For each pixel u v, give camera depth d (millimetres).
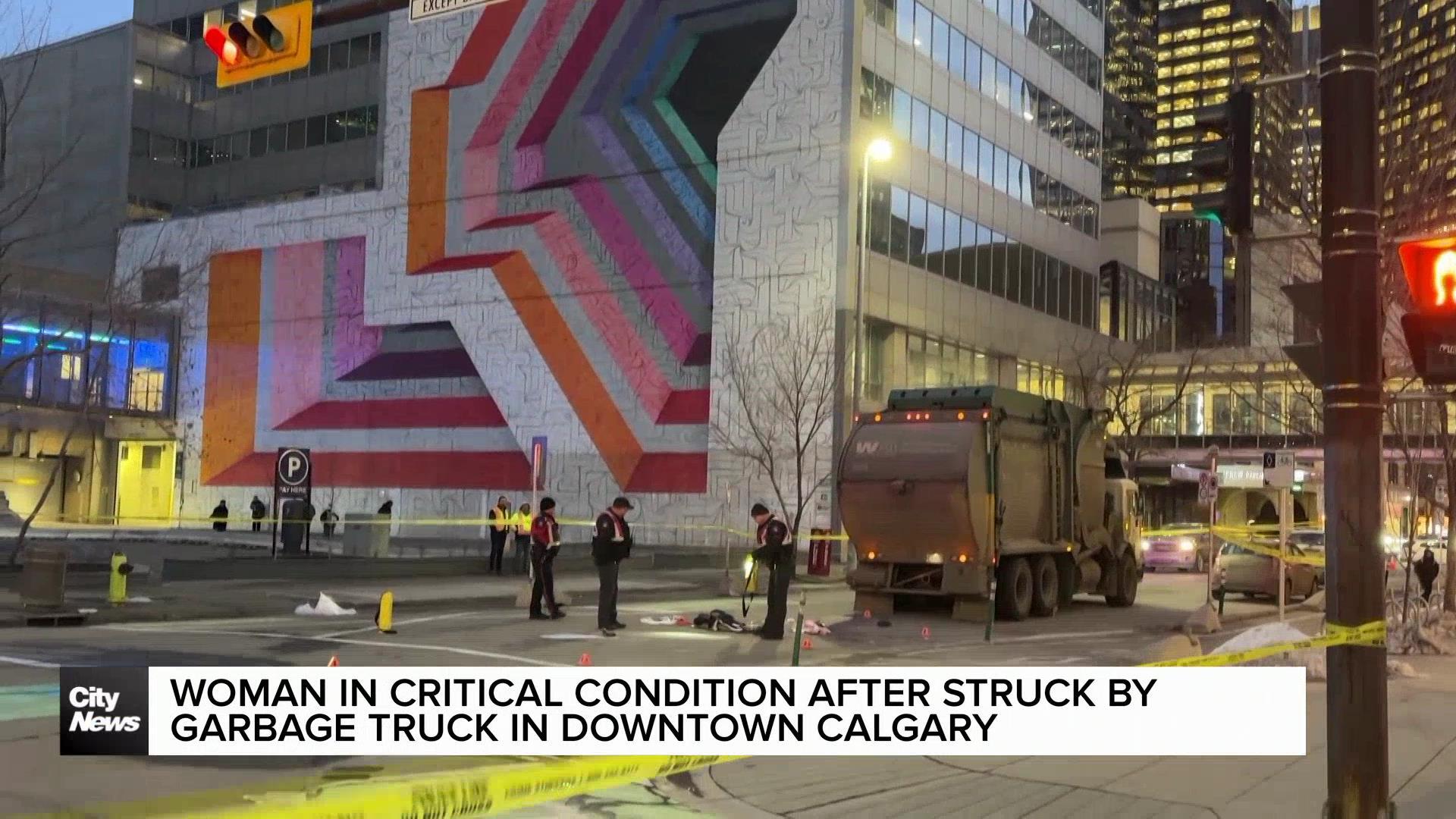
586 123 47938
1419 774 8414
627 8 47219
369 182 59906
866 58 42844
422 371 52312
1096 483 23062
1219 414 60938
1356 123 6047
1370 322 6020
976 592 19000
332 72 61844
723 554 36000
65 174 63156
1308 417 42250
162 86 64688
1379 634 5969
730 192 43812
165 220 59906
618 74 47281
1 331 46375
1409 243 6301
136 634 15102
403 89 53344
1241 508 57625
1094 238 60875
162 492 58156
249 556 28016
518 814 7508
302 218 55844
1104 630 18594
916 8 46000
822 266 41750
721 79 45000
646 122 46562
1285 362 41031
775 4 43844
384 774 8016
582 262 47625
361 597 20859
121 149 62469
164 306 55281
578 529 46406
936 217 46688
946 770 8672
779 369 41500
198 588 21047
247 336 57031
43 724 9289
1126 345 63531
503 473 48969
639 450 45438
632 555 33281
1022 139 53719
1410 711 11062
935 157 46781
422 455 51531
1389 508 31344
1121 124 144750
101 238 61844
